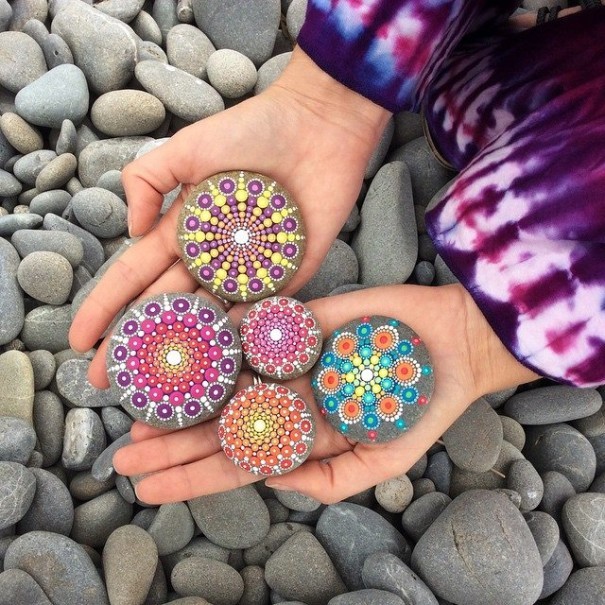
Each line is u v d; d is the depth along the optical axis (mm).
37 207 515
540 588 418
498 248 386
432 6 375
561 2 577
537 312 372
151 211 406
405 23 378
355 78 397
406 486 456
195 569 425
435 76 451
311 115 417
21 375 458
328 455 409
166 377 385
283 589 430
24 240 496
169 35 581
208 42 584
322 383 397
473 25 463
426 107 500
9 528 425
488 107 459
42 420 462
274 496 467
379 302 418
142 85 555
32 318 486
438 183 544
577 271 364
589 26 420
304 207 429
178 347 387
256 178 410
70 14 551
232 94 569
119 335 389
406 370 389
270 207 408
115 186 525
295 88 417
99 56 545
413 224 511
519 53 452
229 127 402
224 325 396
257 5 568
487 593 410
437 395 401
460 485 468
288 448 376
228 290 412
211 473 385
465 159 490
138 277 417
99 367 400
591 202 357
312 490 383
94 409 473
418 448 398
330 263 511
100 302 408
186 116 552
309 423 383
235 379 395
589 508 451
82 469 460
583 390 484
